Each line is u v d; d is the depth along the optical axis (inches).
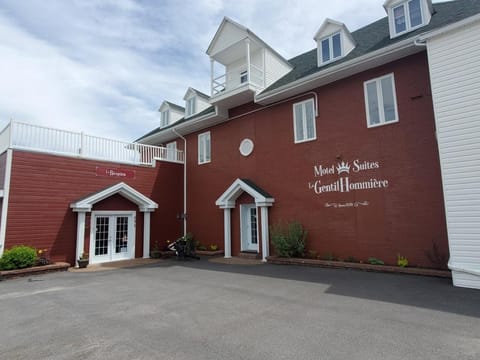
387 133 374.3
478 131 263.3
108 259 515.8
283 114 495.2
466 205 264.4
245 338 164.2
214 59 596.4
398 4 395.5
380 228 369.7
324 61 462.9
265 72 538.0
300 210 454.0
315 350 146.6
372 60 373.1
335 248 408.8
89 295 278.8
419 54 356.5
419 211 341.4
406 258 345.1
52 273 410.9
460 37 279.9
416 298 231.3
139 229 567.8
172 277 358.9
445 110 283.0
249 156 541.6
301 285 291.0
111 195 527.8
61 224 463.8
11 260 382.3
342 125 418.0
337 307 215.6
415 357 135.8
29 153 441.4
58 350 155.9
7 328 192.5
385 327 173.5
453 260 267.9
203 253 564.7
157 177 621.0
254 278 335.0
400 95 367.2
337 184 415.8
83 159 503.8
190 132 671.1
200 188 631.8
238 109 572.4
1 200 429.1
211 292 275.4
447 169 277.1
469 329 166.4
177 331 178.4
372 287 271.7
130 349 154.3
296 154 468.8
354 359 136.1
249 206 542.6
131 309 228.7
